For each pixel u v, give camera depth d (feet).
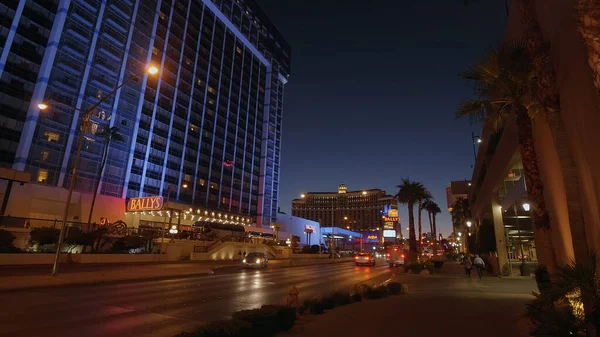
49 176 177.17
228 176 331.16
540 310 25.29
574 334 21.74
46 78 179.83
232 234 196.65
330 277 87.56
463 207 220.43
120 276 63.10
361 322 29.66
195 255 134.92
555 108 30.37
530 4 33.45
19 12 176.55
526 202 74.33
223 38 345.92
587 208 27.30
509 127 58.65
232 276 81.82
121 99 220.84
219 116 326.65
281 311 26.18
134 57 232.94
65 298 40.45
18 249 87.45
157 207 168.45
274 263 148.15
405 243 389.19
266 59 418.51
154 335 25.48
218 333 18.75
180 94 279.69
